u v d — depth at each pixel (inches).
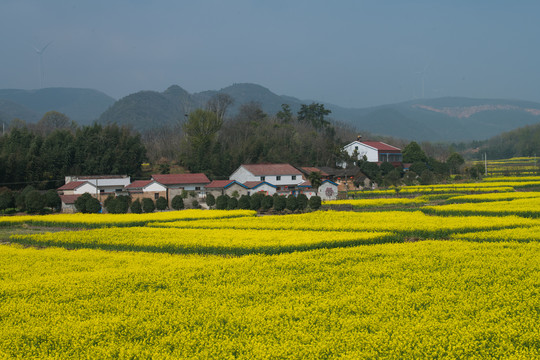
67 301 1002.7
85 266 1296.8
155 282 1101.1
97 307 943.7
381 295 943.7
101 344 768.3
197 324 842.8
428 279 1043.9
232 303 932.6
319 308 888.9
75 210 3053.6
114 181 3481.8
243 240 1574.8
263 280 1087.6
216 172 4188.0
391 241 1589.6
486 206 2320.4
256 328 796.0
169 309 908.6
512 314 826.2
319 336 756.0
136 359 717.9
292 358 689.0
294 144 5068.9
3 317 915.4
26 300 1011.9
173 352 726.5
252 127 5354.3
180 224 2034.9
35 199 2869.1
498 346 717.3
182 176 3545.8
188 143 4478.3
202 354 711.1
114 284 1087.6
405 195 3592.5
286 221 2082.9
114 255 1448.1
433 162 5128.0
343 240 1510.8
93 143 3959.2
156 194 3299.7
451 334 753.0
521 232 1605.6
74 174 3809.1
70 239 1674.5
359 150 5027.1
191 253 1499.8
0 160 3356.3
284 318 845.2
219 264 1253.1
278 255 1369.3
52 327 841.5
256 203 2866.6
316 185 3410.4
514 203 2482.8
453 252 1316.4
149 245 1541.6
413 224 1851.6
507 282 1016.2
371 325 791.1
